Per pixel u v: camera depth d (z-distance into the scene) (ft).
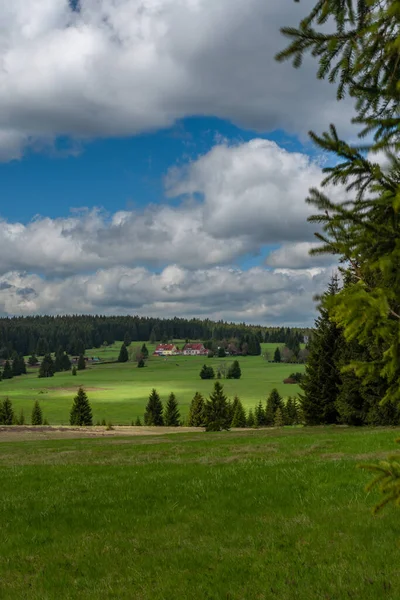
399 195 12.77
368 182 14.29
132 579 25.67
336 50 16.21
